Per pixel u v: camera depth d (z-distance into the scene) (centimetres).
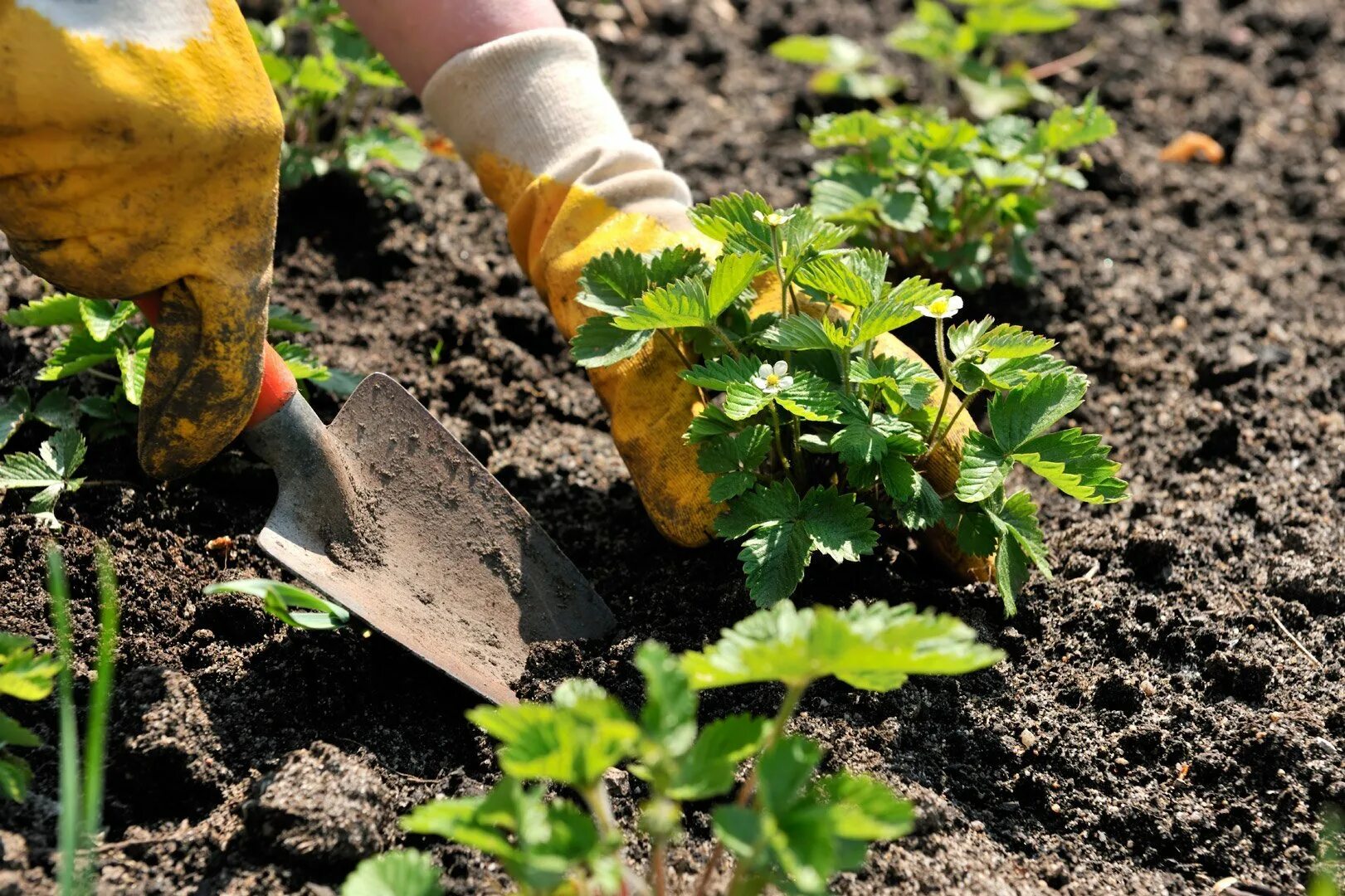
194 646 113
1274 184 152
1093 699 114
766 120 158
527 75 120
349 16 122
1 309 130
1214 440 131
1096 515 126
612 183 118
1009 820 109
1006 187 139
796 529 111
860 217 134
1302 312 141
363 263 141
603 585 120
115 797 107
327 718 111
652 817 95
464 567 115
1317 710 113
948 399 118
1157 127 157
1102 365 138
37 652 111
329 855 104
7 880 102
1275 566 121
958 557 117
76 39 100
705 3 172
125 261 104
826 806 96
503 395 134
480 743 111
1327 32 166
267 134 104
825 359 115
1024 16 152
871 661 95
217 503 120
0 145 101
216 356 107
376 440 116
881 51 166
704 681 97
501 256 142
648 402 117
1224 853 109
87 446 121
